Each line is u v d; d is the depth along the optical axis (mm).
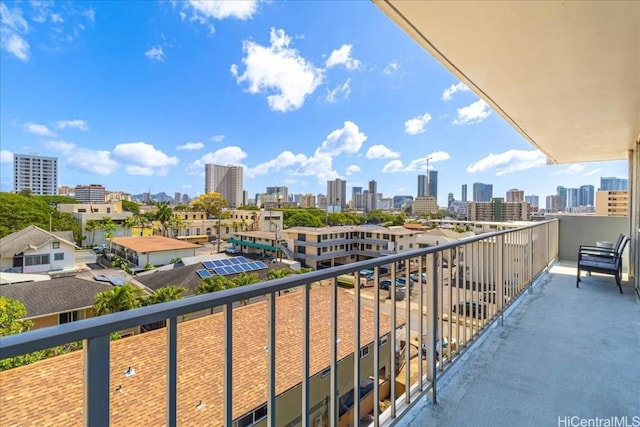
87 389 628
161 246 27781
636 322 2988
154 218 40656
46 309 11875
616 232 5844
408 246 28766
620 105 3170
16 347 528
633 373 2104
